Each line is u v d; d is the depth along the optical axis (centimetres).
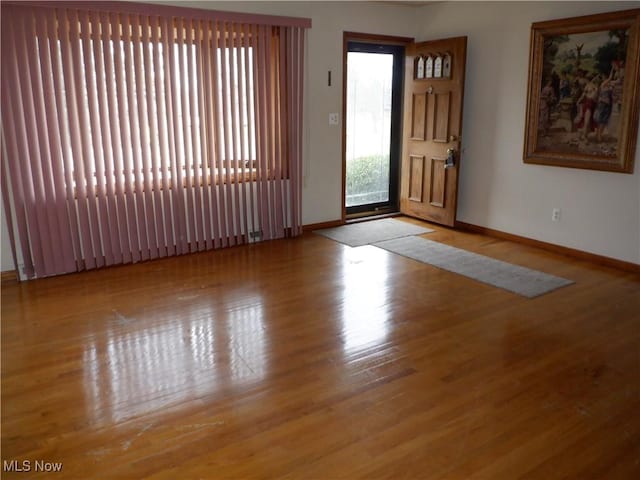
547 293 386
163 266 445
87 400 248
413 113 592
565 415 237
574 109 446
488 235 549
